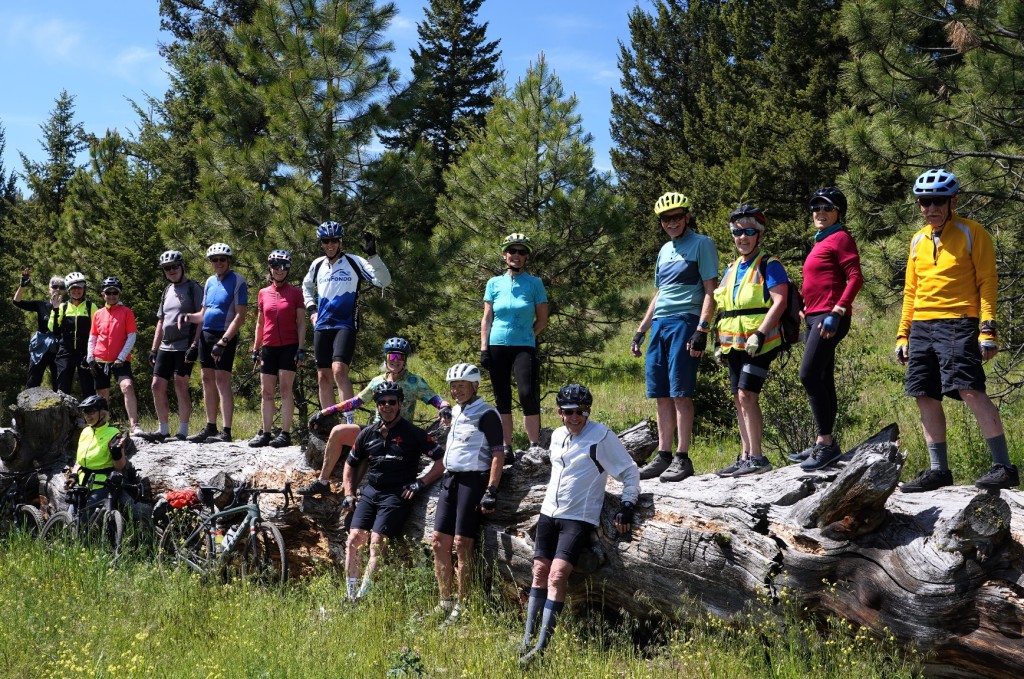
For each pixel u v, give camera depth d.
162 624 6.61
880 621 4.87
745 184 23.50
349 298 8.26
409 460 7.05
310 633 6.18
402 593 6.78
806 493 5.46
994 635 4.50
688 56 37.31
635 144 38.06
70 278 11.05
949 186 5.07
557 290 13.18
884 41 10.01
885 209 10.14
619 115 38.59
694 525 5.65
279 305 8.76
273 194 12.98
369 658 5.80
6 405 19.61
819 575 5.11
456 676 5.56
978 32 9.56
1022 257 9.91
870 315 10.66
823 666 5.09
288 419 8.79
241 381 13.50
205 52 27.88
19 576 7.64
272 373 8.84
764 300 5.87
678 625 5.92
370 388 7.48
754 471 6.01
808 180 23.42
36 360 11.08
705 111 30.98
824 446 5.72
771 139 25.22
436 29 40.09
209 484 8.07
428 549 6.96
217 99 13.41
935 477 5.41
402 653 5.56
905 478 8.20
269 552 7.66
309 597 7.12
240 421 15.43
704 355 11.59
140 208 19.62
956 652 4.65
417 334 14.44
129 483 8.46
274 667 5.55
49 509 9.36
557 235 13.05
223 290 9.12
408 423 7.08
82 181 20.97
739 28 30.08
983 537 4.54
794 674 5.01
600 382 16.77
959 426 9.52
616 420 13.90
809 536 5.13
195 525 7.97
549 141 13.24
